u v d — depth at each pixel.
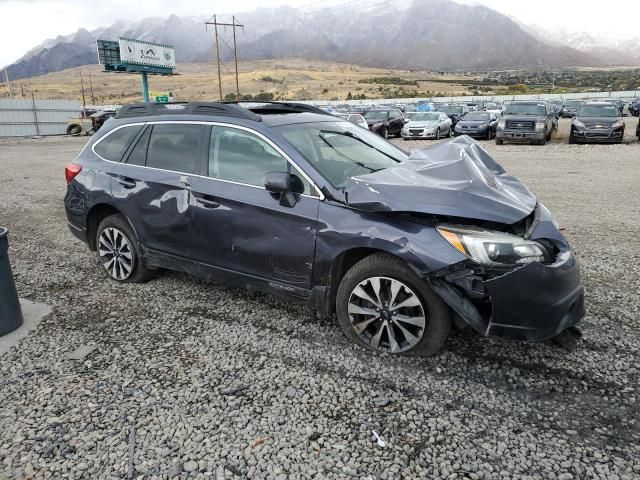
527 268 2.98
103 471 2.57
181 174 4.29
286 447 2.70
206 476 2.52
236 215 3.91
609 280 4.81
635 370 3.29
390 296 3.38
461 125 22.89
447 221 3.21
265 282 3.89
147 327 4.09
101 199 4.84
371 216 3.36
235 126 4.05
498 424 2.83
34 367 3.54
